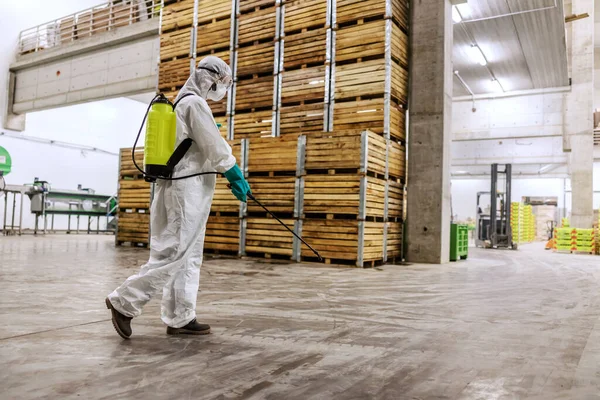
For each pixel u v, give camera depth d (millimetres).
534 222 28734
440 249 8836
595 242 14609
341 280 5883
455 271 7426
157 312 3490
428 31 9148
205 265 7230
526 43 13547
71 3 19234
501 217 17422
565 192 30531
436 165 8945
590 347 2789
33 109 16578
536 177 30234
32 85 16625
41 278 5199
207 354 2424
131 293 2580
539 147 23922
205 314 3518
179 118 2627
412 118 9211
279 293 4676
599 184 29625
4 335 2729
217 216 9195
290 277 6023
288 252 8305
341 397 1872
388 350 2629
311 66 9234
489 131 17828
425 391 1973
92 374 2057
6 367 2133
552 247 17109
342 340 2838
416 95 9195
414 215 9086
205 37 10523
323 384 2021
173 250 2611
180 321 2795
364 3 8633
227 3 10234
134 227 10828
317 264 7852
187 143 2639
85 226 20188
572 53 17203
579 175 17219
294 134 8922
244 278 5789
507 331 3203
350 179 7848
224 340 2740
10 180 17094
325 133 8117
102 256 8055
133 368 2154
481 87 17422
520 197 31516
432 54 9086
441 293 4973
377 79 8477
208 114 2621
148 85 13578
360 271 7047
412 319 3559
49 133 18359
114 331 2873
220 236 9156
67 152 19000
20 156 17391
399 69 8977
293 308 3881
